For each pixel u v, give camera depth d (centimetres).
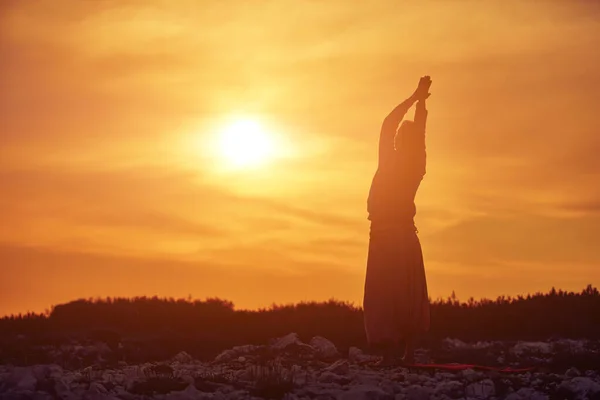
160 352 2262
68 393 1319
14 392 1296
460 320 2841
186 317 2959
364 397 1321
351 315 2909
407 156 1683
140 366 1723
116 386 1408
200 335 2591
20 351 2112
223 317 2969
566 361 1870
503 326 2762
